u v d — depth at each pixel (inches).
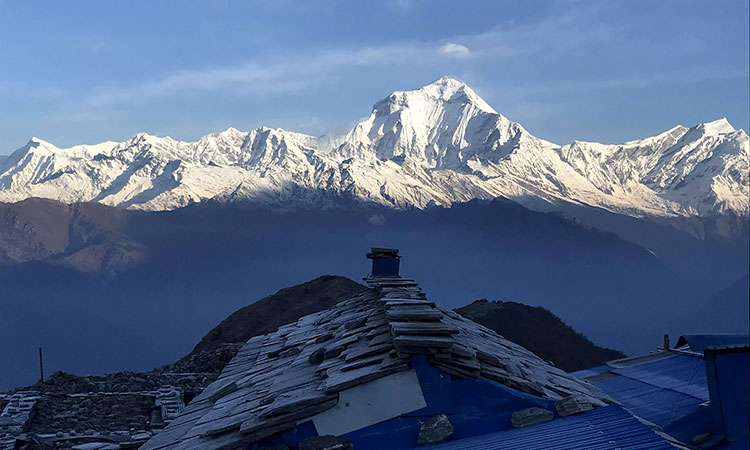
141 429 902.4
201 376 1240.8
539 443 394.6
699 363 929.5
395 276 823.1
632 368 956.6
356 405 422.9
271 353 692.7
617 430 402.3
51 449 802.2
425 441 414.9
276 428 416.5
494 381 444.5
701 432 679.7
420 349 430.3
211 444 428.5
